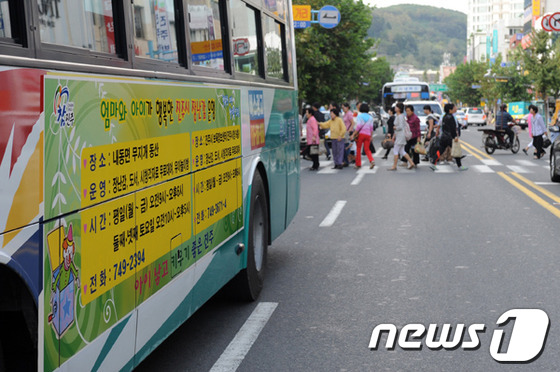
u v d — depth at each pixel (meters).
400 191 16.27
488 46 167.88
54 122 3.15
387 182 18.41
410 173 21.06
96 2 3.69
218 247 5.63
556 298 6.83
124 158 3.85
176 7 4.87
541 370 5.02
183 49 4.93
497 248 9.35
